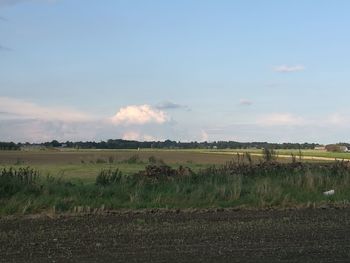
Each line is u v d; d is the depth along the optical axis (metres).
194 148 193.25
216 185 17.38
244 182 19.33
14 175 17.06
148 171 19.86
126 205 14.89
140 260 8.38
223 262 8.25
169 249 9.18
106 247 9.33
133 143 188.00
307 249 9.20
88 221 12.32
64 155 90.62
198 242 9.77
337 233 10.71
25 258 8.46
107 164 47.56
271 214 13.58
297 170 21.70
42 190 15.91
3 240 9.93
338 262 8.32
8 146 153.62
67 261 8.29
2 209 13.61
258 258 8.52
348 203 15.96
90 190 16.39
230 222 12.12
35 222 12.20
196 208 14.82
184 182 18.83
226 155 94.50
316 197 16.84
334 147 144.25
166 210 14.34
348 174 20.42
